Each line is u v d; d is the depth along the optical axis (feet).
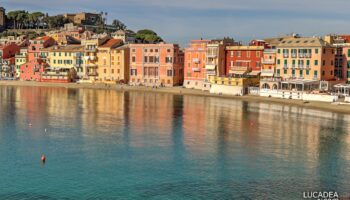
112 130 343.46
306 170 241.55
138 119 396.16
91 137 317.63
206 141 307.99
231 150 283.18
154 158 262.88
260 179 226.79
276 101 526.57
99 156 266.57
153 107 479.41
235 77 603.67
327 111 450.30
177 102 526.98
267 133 336.29
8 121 377.09
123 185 217.36
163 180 224.53
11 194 204.85
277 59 596.29
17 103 498.28
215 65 652.89
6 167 242.37
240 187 215.10
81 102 517.14
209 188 214.07
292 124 375.04
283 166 248.73
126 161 256.32
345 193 208.33
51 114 419.33
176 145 295.48
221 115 423.23
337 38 629.92
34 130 340.18
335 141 310.65
